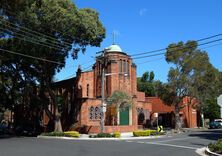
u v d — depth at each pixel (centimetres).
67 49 4131
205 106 6556
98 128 4731
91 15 4103
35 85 4762
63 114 5434
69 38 4006
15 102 5547
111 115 4891
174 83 5372
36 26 3738
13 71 4575
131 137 3956
